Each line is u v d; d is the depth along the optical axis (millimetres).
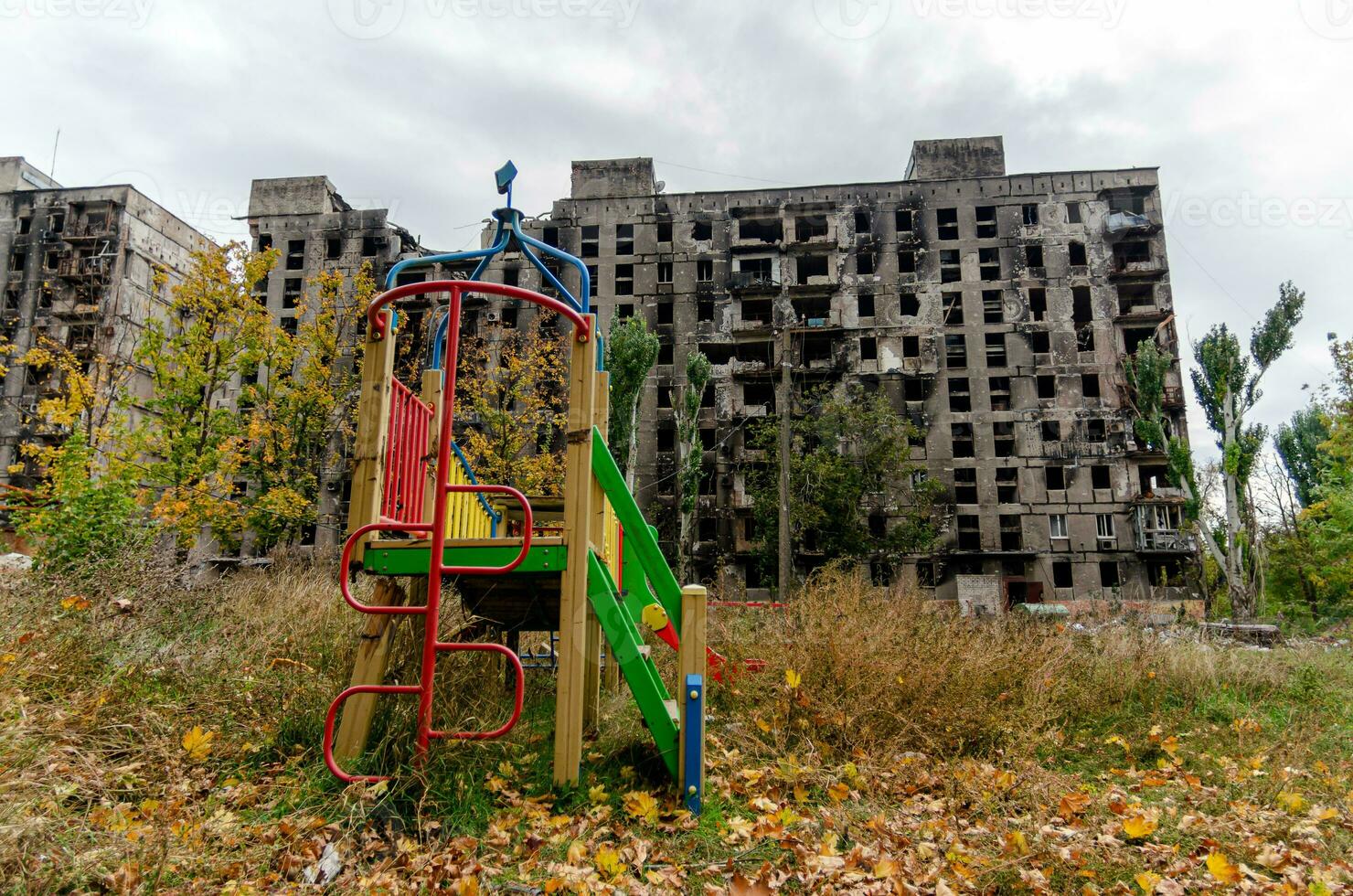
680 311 38906
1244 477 30891
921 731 4699
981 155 40469
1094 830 3311
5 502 8445
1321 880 2930
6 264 36875
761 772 4098
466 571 3484
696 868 3016
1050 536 34250
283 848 2818
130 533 8203
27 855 2328
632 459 32312
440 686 4238
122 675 4129
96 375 19797
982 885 2854
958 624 7941
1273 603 35812
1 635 3928
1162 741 5242
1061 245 37500
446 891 2703
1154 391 33219
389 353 3961
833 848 3135
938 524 34406
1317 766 4555
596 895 2711
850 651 5348
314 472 26453
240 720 4043
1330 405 27859
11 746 2807
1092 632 9281
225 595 7082
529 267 39625
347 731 3701
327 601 6941
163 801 3100
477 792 3559
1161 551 32875
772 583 31188
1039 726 5055
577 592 3768
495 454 28625
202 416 21125
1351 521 26281
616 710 5227
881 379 36781
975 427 35781
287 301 39938
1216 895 2873
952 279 38062
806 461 30172
